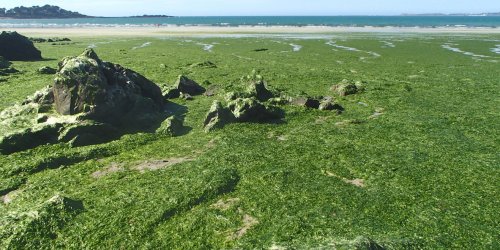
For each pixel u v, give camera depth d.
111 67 28.67
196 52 67.69
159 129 24.45
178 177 18.03
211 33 123.50
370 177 18.30
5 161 19.83
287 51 69.88
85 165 19.84
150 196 16.33
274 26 180.00
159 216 14.88
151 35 113.69
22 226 13.85
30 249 13.18
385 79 42.28
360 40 92.81
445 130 25.05
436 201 16.14
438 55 63.69
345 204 15.80
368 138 23.53
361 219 14.75
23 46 57.00
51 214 14.52
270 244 13.21
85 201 15.97
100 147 21.55
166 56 61.06
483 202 16.08
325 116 28.09
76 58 25.81
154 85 29.70
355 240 12.38
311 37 103.56
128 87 26.75
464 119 27.30
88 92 23.59
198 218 14.87
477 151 21.59
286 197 16.33
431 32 126.31
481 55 64.00
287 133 24.55
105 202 15.88
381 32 126.81
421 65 52.59
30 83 38.09
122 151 21.61
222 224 14.51
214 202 16.16
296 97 30.73
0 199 16.77
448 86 38.25
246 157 20.34
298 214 15.08
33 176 18.67
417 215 15.07
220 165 19.33
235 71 46.97
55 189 17.33
